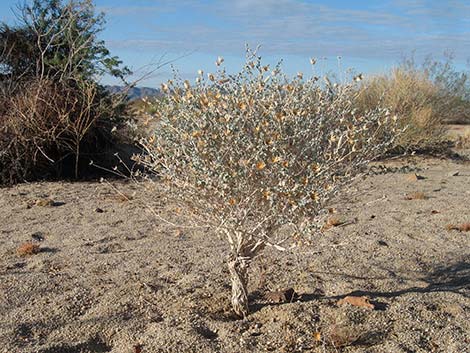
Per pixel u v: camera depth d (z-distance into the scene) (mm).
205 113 4199
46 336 4504
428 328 4457
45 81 11789
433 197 10094
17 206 9273
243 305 4785
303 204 4027
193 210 4523
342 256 6285
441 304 4875
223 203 4281
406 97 16203
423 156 15453
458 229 7738
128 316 4773
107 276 5711
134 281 5508
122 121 12508
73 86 12375
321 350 4172
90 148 12328
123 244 7012
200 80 4426
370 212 8797
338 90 4535
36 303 5035
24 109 11461
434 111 16953
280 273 5707
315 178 4180
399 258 6383
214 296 5148
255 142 4148
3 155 11281
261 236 4426
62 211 8914
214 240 7137
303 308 4746
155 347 4234
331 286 5398
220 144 4156
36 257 6445
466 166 14391
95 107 12195
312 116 4332
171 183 4469
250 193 4207
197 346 4230
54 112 11617
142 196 9766
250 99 4266
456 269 6078
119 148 12898
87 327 4594
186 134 4188
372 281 5539
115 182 11422
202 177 4168
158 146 4449
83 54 12586
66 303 4996
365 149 4359
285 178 4094
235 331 4465
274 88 4414
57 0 13516
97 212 8781
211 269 5863
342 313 4629
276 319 4637
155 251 6551
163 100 4605
